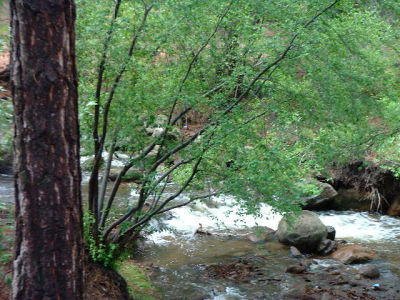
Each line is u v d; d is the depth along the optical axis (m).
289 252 8.78
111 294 5.64
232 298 6.68
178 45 5.93
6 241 4.59
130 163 5.88
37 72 2.87
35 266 2.92
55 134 2.92
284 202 5.26
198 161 5.64
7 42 3.76
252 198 5.40
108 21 4.93
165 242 9.20
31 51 2.86
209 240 9.41
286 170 5.38
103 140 5.61
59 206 2.95
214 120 5.49
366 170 12.13
